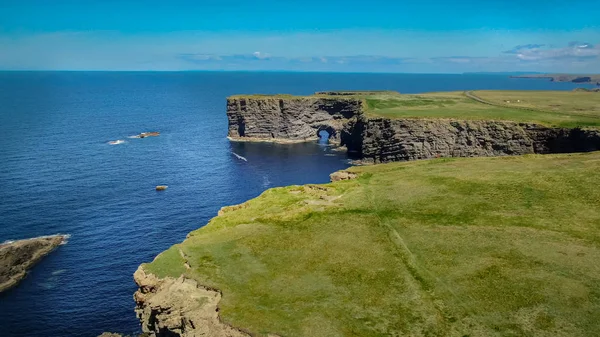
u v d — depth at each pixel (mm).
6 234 80250
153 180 117875
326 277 42375
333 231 52688
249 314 36656
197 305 38750
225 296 39406
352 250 47625
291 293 39750
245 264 45219
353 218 56375
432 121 121312
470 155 115312
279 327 34938
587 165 70625
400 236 50500
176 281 42500
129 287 65875
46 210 92562
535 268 41688
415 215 56156
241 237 51969
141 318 44250
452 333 33719
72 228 84375
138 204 98688
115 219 89500
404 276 42031
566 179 64500
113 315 59562
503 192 61688
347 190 68500
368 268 43719
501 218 53312
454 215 55219
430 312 36438
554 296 37188
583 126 98312
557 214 53344
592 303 35875
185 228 86188
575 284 38656
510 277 40500
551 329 33312
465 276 41312
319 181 120188
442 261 44312
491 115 121438
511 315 35312
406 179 72125
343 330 34406
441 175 72812
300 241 50312
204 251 48344
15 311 59875
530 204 56938
